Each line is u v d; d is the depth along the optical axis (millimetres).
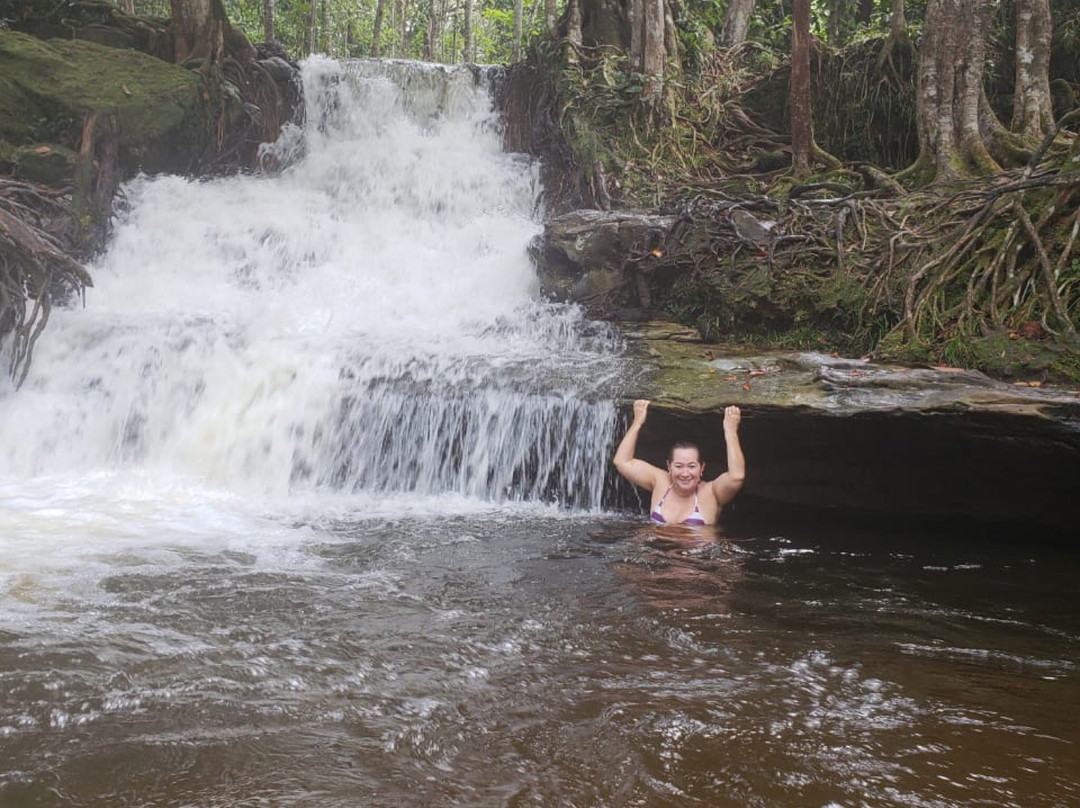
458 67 18156
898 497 8062
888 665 4590
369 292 12273
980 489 7824
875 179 12508
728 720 3916
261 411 9102
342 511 7875
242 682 4199
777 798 3299
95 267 12609
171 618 4977
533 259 12094
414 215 15312
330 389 9062
